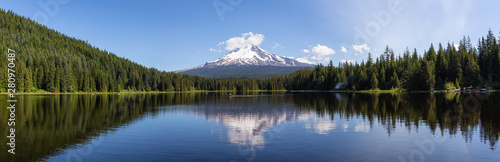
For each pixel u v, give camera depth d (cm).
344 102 6719
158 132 2753
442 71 12175
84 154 1952
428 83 11325
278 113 4441
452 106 4994
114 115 4203
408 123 3180
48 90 13500
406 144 2175
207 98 10169
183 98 10181
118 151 2014
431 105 5294
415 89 11819
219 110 5084
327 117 3816
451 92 10531
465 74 11394
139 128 2991
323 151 1984
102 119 3734
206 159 1806
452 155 1873
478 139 2311
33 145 2212
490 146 2081
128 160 1797
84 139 2425
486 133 2547
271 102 7350
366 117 3750
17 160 1831
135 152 1988
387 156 1861
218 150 2030
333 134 2581
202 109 5294
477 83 10819
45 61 14375
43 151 2036
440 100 6488
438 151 1962
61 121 3519
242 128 2975
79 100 7919
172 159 1811
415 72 11981
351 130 2778
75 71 15312
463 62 11762
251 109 5250
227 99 9306
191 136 2541
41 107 5434
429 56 14238
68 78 14288
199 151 2003
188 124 3272
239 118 3838
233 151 1998
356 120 3481
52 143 2277
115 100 8250
